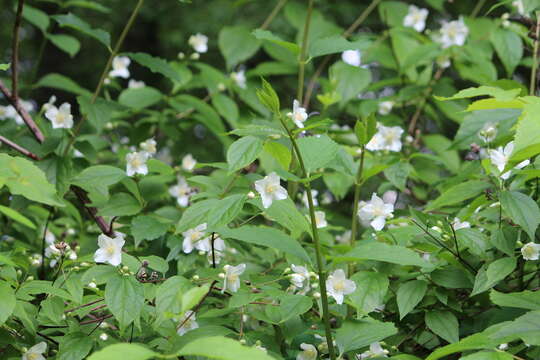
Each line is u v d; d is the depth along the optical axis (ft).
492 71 5.80
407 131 5.99
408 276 4.47
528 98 4.10
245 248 4.92
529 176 4.34
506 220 4.46
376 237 4.58
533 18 5.28
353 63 5.91
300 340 4.46
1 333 4.19
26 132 5.69
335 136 5.65
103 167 4.79
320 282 4.08
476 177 4.65
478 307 4.61
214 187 4.70
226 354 3.52
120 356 3.51
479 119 4.75
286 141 4.50
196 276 4.22
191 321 4.27
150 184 4.93
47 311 4.20
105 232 5.04
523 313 4.31
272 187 4.10
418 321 4.52
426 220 4.50
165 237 4.77
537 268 4.52
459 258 4.37
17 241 5.18
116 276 4.17
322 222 4.84
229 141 6.03
